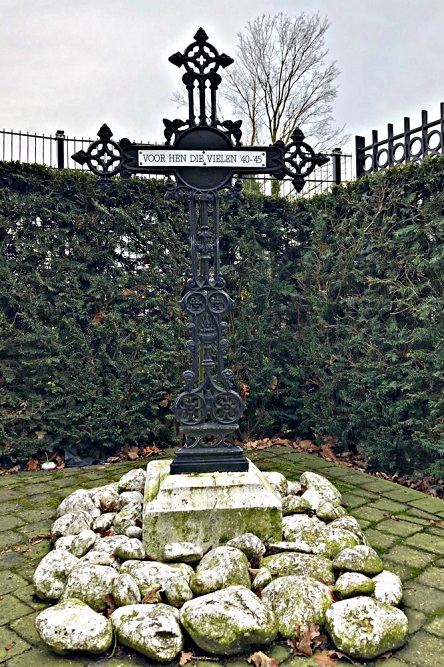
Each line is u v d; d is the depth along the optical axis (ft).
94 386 17.51
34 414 16.96
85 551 9.43
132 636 7.14
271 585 8.13
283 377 20.07
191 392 10.65
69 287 17.48
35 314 16.88
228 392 10.71
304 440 19.57
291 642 7.34
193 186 10.80
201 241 10.93
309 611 7.61
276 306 20.18
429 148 15.80
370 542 10.76
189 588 7.97
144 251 18.30
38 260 17.16
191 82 10.76
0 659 7.07
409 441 15.47
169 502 9.62
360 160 18.97
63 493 14.11
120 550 9.06
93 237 17.75
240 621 7.15
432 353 14.61
